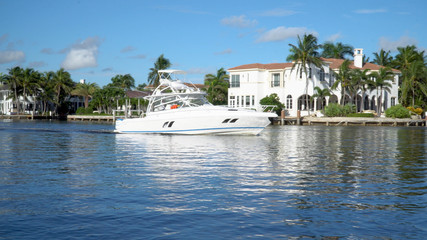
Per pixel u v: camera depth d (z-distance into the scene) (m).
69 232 6.57
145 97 31.09
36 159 15.40
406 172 12.38
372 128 46.03
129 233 6.53
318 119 55.59
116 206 8.12
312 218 7.38
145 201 8.52
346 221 7.22
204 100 30.69
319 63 57.66
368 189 9.79
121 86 96.38
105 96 80.62
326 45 84.88
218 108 28.42
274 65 64.25
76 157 16.08
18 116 86.00
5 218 7.28
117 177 11.30
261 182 10.61
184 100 29.62
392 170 12.79
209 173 12.05
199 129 28.72
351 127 48.56
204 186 10.05
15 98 89.88
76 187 9.89
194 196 8.97
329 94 57.34
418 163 14.51
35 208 7.94
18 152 17.92
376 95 65.25
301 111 60.06
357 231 6.71
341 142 24.19
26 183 10.38
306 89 57.69
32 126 47.75
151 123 30.00
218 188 9.82
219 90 69.44
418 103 68.06
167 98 30.73
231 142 23.58
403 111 56.41
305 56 57.81
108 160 15.15
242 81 63.88
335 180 10.95
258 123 28.38
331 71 62.75
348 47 84.81
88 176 11.46
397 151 18.83
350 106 57.59
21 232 6.56
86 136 28.53
